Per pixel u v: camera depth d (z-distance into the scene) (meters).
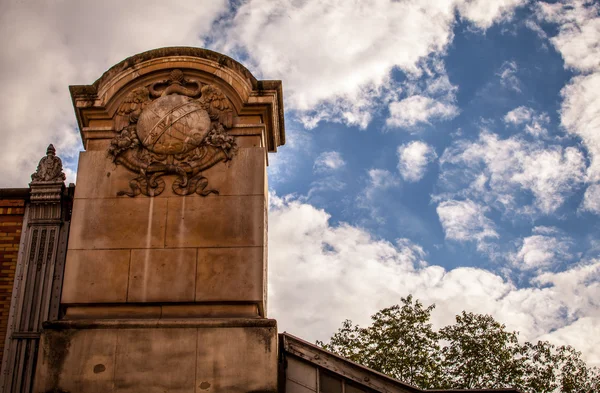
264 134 12.03
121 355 10.30
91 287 10.90
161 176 11.59
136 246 11.15
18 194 13.84
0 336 12.85
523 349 28.11
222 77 12.07
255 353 10.27
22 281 13.24
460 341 28.19
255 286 10.84
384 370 27.45
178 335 10.38
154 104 11.95
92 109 11.99
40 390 10.13
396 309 28.78
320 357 11.23
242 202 11.38
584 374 27.62
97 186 11.55
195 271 10.96
